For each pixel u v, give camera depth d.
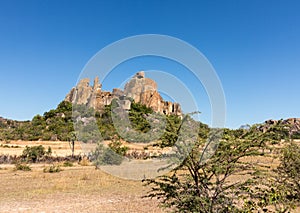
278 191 4.68
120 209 9.29
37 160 28.06
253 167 4.84
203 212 4.59
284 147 6.02
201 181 4.81
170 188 5.09
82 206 9.79
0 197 11.30
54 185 14.27
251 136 4.75
